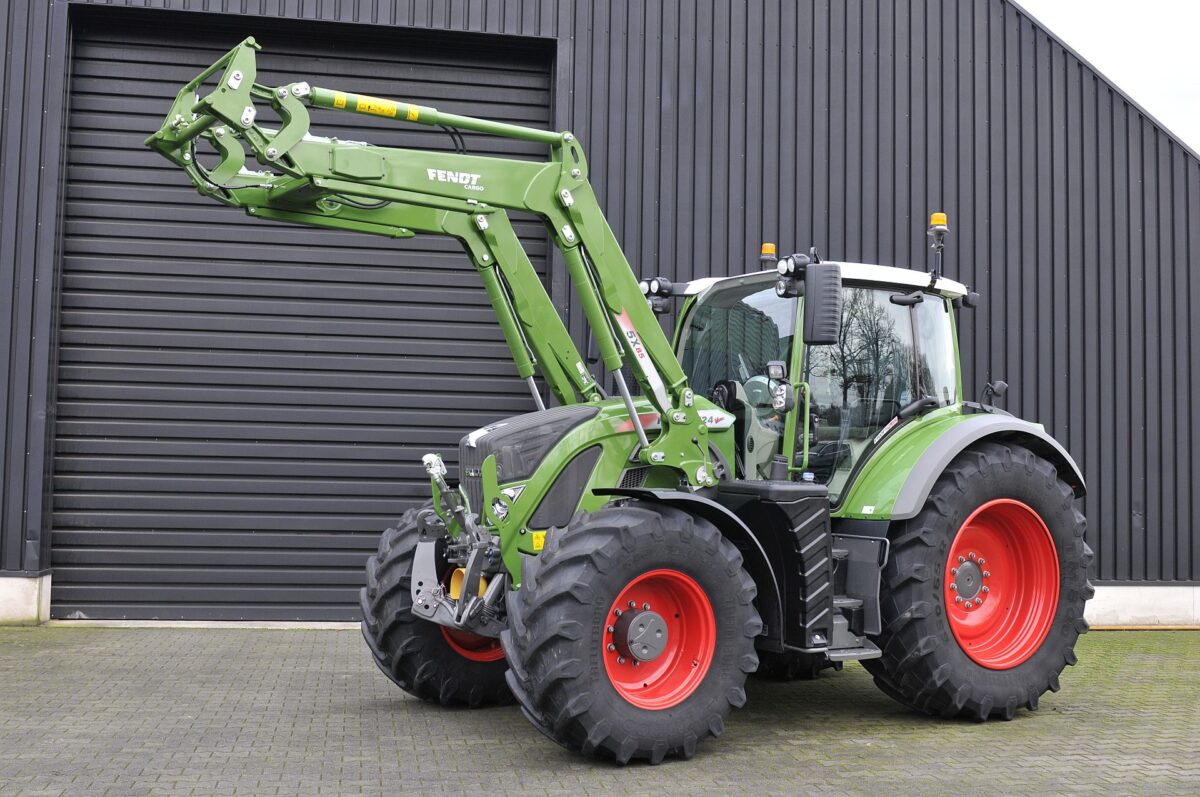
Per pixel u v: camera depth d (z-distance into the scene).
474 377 8.70
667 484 5.24
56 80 8.05
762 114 8.76
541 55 8.94
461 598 4.89
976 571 5.58
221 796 3.94
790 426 5.32
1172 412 9.13
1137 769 4.42
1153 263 9.18
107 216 8.32
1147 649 7.82
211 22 8.37
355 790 4.03
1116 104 9.20
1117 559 8.99
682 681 4.62
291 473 8.42
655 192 8.60
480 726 5.18
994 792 4.06
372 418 8.54
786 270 5.09
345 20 8.34
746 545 4.93
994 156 9.03
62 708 5.41
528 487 4.97
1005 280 8.98
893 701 5.93
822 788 4.11
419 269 8.68
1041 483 5.61
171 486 8.28
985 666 5.36
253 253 8.46
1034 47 9.14
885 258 8.84
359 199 5.06
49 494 8.05
